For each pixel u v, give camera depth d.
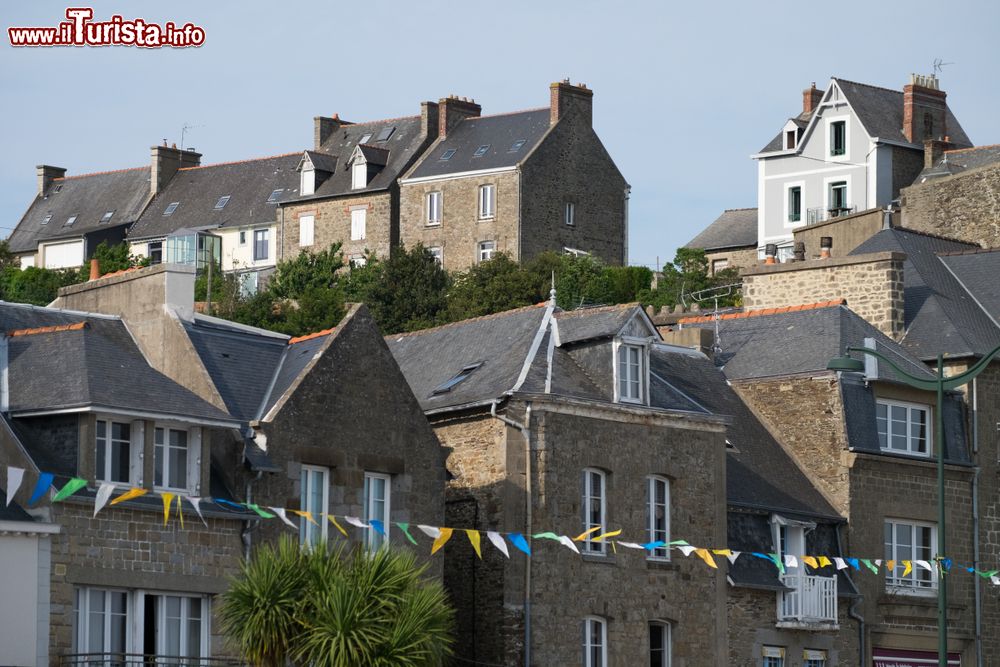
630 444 108.12
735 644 111.94
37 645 83.25
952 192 165.75
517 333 110.81
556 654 102.75
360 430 97.69
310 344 100.62
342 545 88.94
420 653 83.12
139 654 84.94
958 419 127.50
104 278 104.31
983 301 135.38
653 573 108.06
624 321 108.12
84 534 85.75
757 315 131.38
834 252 157.62
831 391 121.69
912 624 122.25
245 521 91.88
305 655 83.31
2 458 86.06
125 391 87.88
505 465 103.12
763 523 115.75
